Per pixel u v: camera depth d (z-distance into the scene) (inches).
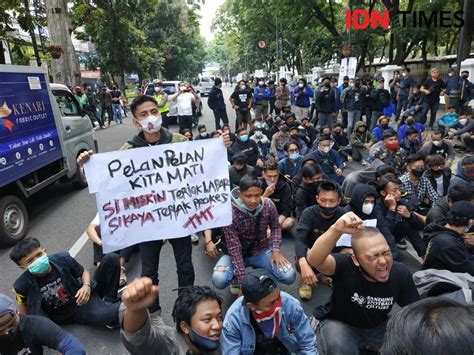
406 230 164.4
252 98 538.6
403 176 199.2
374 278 87.2
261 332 88.0
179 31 1642.5
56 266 121.7
